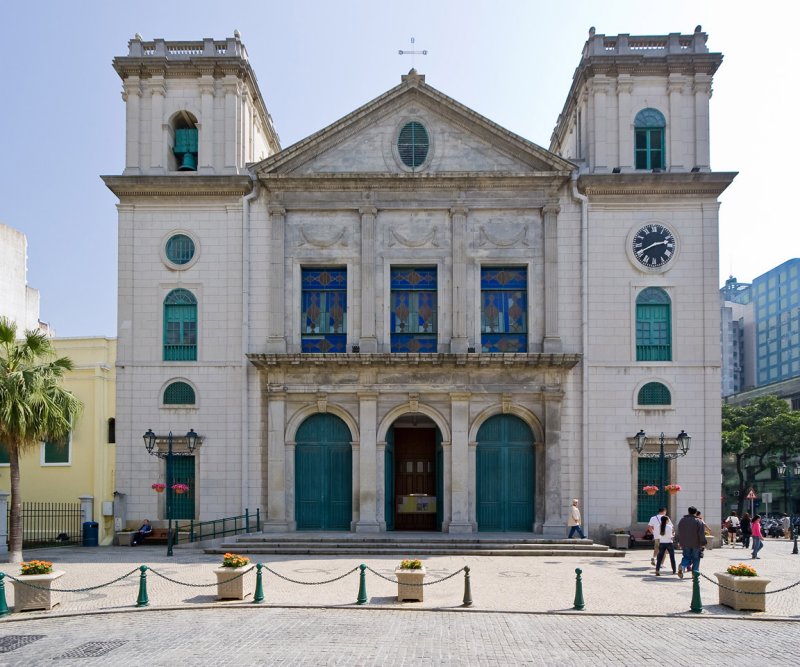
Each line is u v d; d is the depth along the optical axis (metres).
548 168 26.58
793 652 12.10
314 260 26.73
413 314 26.84
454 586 17.66
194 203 27.00
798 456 63.31
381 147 27.14
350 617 14.49
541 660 11.54
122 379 26.48
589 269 26.34
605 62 26.59
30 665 11.37
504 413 26.08
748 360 122.62
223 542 23.97
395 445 29.62
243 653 11.88
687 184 26.17
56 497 29.92
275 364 25.70
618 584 18.00
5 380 21.00
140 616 14.66
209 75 27.28
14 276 40.31
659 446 25.62
